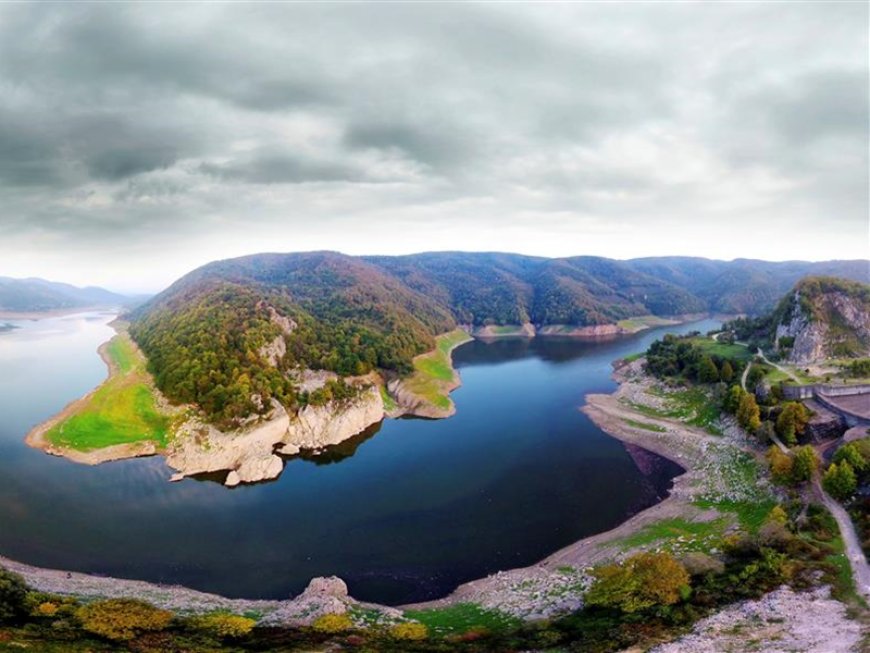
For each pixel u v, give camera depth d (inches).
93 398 5364.2
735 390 4933.6
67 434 4667.8
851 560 2385.6
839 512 2903.5
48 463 4293.8
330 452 4795.8
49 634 1851.6
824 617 1929.1
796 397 4692.4
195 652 1894.7
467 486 4033.0
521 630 2150.6
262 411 4741.6
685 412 5492.1
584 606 2310.5
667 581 2218.3
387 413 6038.4
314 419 5029.5
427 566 2992.1
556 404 6461.6
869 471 3068.4
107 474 4114.2
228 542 3211.1
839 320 5940.0
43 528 3316.9
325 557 3068.4
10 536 3201.3
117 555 3041.3
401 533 3334.2
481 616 2379.4
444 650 2011.6
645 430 5226.4
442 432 5408.5
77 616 2032.5
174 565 2965.1
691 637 1925.4
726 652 1784.0
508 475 4249.5
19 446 4665.4
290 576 2888.8
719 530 3051.2
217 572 2910.9
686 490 3850.9
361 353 6771.7
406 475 4252.0
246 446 4402.1
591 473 4279.0
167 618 2128.4
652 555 2400.3
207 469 4192.9
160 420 4776.1
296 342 6264.8
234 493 3887.8
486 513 3597.4
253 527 3390.7
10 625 1887.3
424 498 3826.3
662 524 3299.7
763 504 3304.6
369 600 2684.5
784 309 6614.2
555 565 2935.5
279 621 2255.2
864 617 1886.1
